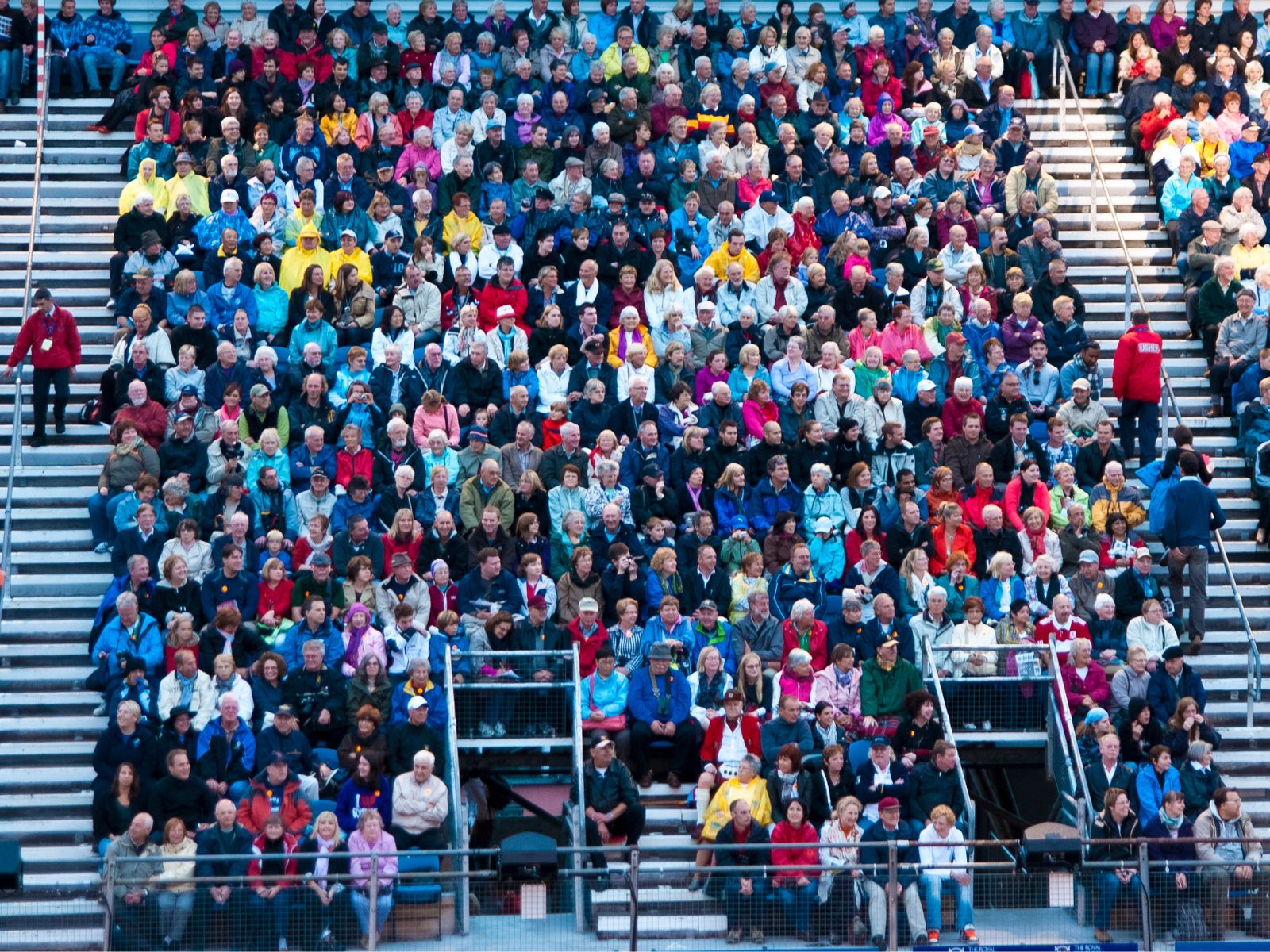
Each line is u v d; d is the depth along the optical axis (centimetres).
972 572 2789
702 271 3209
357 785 2361
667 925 2242
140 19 3859
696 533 2772
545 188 3384
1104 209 3603
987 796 2648
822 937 2252
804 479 2911
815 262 3325
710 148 3531
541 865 2202
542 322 3147
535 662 2575
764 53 3731
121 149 3566
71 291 3269
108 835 2377
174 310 3112
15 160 3538
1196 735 2495
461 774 2608
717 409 2970
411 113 3569
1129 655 2597
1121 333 3338
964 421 2956
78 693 2650
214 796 2366
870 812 2400
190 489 2836
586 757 2562
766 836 2330
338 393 2994
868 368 3066
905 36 3825
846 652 2564
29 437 2994
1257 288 3291
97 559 2831
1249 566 2959
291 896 2181
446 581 2672
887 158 3588
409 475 2794
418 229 3362
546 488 2870
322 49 3678
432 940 2209
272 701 2492
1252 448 3050
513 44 3738
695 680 2575
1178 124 3588
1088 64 3856
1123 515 2889
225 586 2625
